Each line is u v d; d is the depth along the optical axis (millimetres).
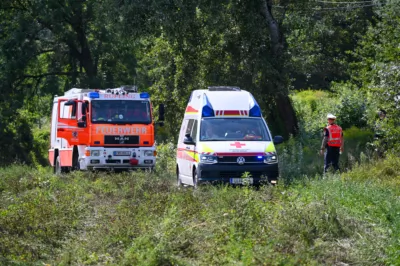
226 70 92312
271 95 93250
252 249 28500
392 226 33906
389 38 84312
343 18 150875
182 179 59312
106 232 33969
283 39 93000
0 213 39812
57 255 31406
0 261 29328
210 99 57188
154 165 71938
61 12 120438
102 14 95812
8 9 131500
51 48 131250
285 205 37656
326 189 44688
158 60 102000
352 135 79500
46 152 133750
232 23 90438
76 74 130625
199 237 31719
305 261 27062
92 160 69938
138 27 86812
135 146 71312
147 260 27859
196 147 54000
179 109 100500
